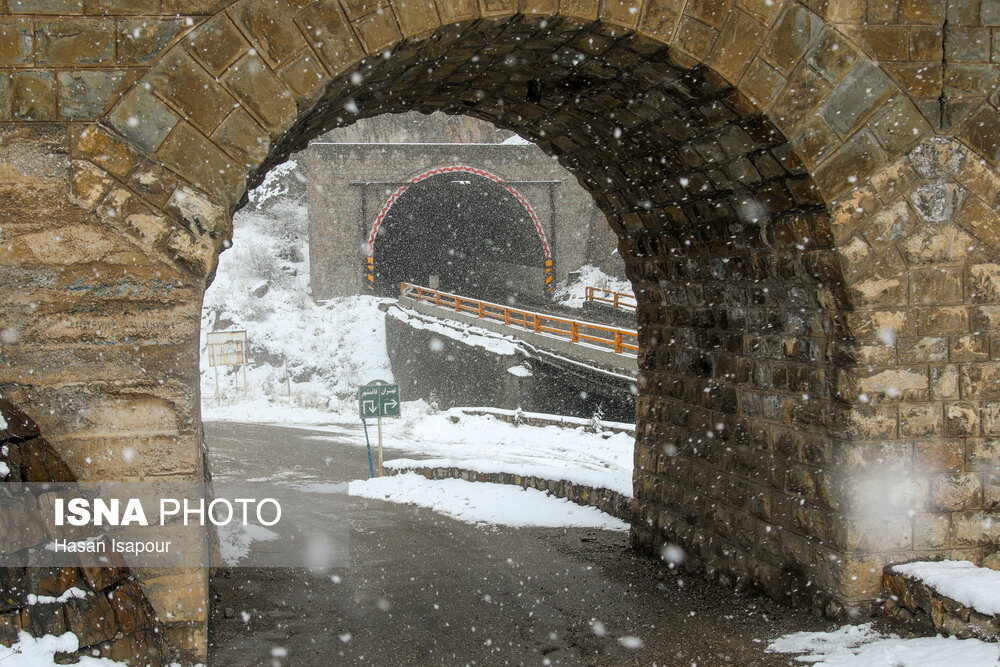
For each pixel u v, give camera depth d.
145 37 6.36
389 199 49.88
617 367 23.42
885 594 7.87
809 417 8.40
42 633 5.80
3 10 6.18
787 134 7.47
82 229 6.33
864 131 7.56
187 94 6.45
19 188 6.25
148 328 6.44
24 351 6.28
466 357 32.12
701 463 10.34
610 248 50.44
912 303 7.80
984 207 7.80
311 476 19.72
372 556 11.65
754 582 9.30
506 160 49.47
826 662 7.07
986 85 7.67
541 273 52.19
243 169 6.58
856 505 7.85
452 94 10.13
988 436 8.02
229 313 49.12
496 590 9.98
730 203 8.91
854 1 7.44
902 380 7.84
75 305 6.34
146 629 6.30
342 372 44.78
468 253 59.38
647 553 11.54
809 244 7.99
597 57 7.83
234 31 6.50
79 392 6.36
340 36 6.67
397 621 8.80
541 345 27.91
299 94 6.65
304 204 61.25
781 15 7.38
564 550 11.84
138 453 6.42
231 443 25.91
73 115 6.29
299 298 50.84
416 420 29.77
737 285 9.44
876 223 7.65
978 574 7.29
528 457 21.33
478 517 14.09
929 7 7.54
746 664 7.31
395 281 57.88
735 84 7.37
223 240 6.61
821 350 8.23
